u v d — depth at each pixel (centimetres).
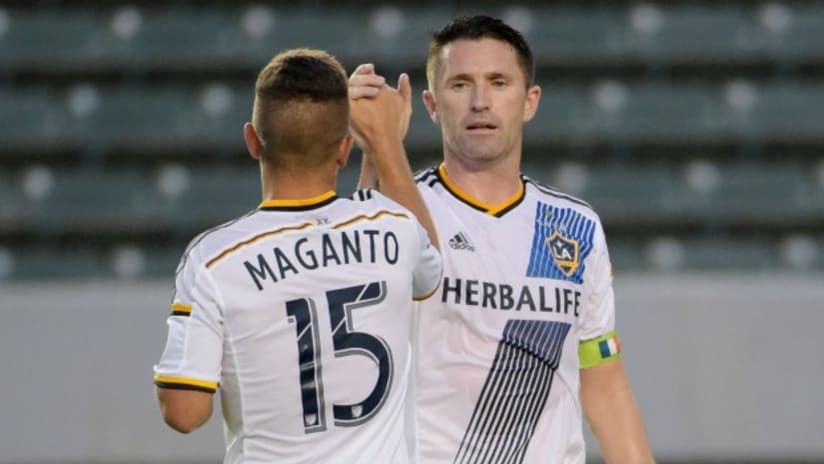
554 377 1158
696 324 3091
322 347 921
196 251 935
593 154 4234
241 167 4191
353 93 1051
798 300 3094
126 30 4444
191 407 910
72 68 4369
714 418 3055
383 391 936
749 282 3158
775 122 4306
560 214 1194
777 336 3086
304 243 937
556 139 4241
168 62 4394
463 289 1134
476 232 1155
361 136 1054
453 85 1161
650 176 4138
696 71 4434
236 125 4256
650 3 4550
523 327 1141
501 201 1179
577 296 1174
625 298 3098
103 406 3036
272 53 4416
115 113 4253
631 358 3075
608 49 4425
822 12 4559
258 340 916
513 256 1154
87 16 4484
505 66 1152
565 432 1160
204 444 3028
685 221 4069
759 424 3059
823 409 3061
